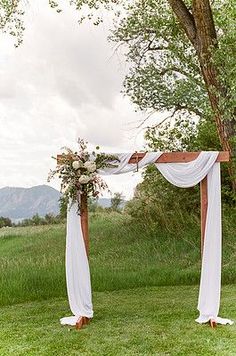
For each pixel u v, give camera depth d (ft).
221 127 49.06
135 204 72.13
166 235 66.18
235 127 48.49
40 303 39.17
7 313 35.60
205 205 31.96
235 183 50.67
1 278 43.24
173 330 29.35
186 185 31.86
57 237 84.07
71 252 31.50
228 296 39.24
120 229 74.59
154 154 32.04
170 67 72.64
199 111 71.41
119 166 32.14
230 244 55.31
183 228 65.51
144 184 69.41
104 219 89.45
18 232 101.45
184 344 26.63
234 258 52.06
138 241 66.23
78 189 31.27
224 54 46.98
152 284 45.75
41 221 133.49
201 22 48.62
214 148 64.95
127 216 80.69
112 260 58.70
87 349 26.30
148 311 34.65
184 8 50.49
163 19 68.69
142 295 40.93
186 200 67.36
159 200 68.23
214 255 31.40
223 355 24.70
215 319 30.78
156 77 72.49
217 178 31.91
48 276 43.45
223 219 58.59
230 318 32.01
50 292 41.60
